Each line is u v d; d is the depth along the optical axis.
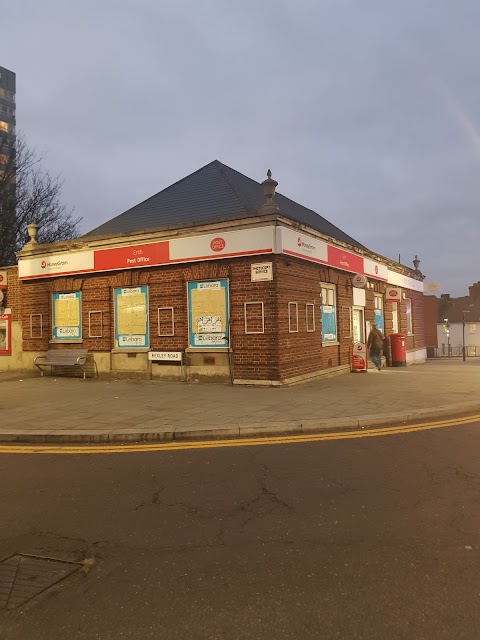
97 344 14.73
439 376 14.58
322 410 8.99
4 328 16.66
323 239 14.54
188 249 13.15
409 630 2.79
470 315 72.38
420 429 7.88
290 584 3.31
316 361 14.13
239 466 6.04
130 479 5.64
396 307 22.45
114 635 2.80
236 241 12.47
